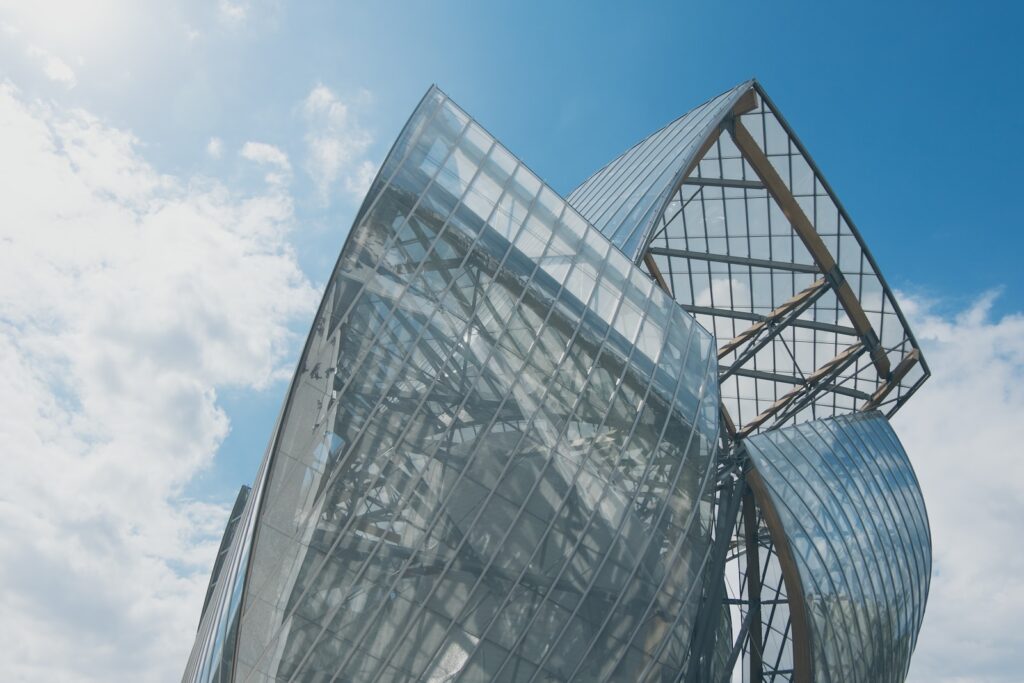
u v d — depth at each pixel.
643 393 27.53
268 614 20.89
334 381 22.47
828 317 45.75
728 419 46.44
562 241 27.59
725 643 38.34
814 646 33.47
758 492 35.94
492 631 22.81
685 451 27.89
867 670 37.34
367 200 24.19
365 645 21.39
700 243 45.97
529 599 23.45
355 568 21.66
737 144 40.38
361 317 23.11
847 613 35.84
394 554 22.05
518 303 25.64
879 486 42.91
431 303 24.09
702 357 30.27
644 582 25.61
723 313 44.94
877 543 40.25
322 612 21.23
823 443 40.78
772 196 41.59
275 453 21.66
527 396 24.81
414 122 25.84
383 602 21.72
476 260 25.27
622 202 42.66
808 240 42.06
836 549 36.50
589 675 24.08
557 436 25.02
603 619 24.61
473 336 24.45
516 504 23.78
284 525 21.36
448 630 22.28
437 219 24.98
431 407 23.28
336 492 21.89
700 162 41.22
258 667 20.61
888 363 46.38
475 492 23.28
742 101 39.56
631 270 29.39
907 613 42.97
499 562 23.20
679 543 26.75
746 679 40.75
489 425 23.95
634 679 24.97
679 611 26.31
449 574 22.52
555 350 25.86
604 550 25.00
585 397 26.02
